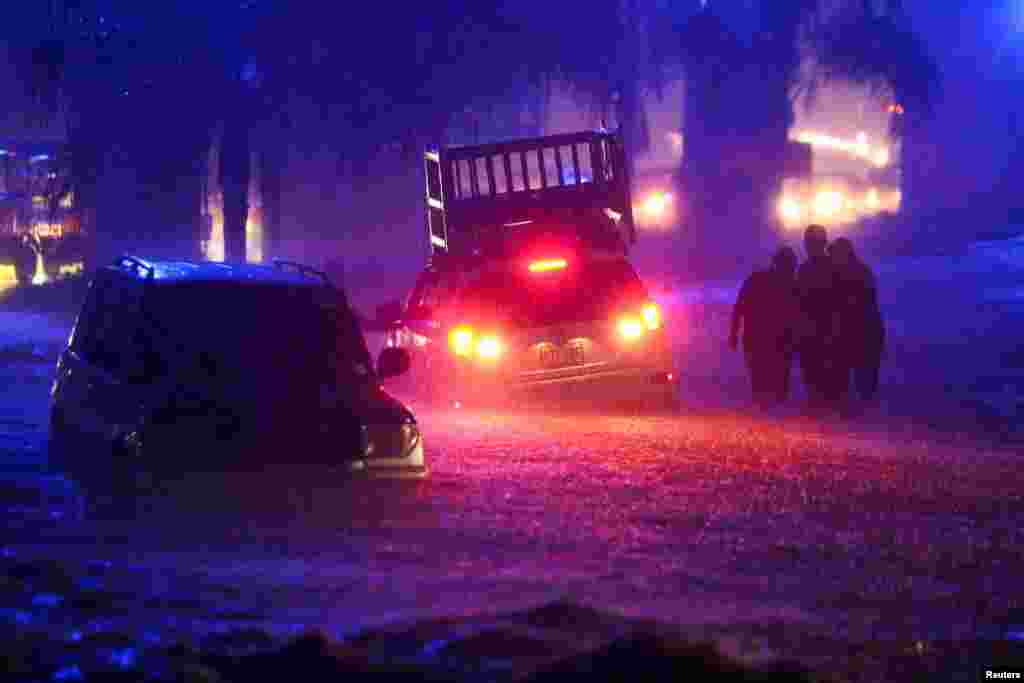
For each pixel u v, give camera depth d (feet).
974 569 97.09
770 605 83.46
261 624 69.41
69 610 70.08
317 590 78.64
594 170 221.87
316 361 112.98
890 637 76.59
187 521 99.04
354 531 98.73
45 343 289.53
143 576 79.36
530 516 108.17
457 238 210.38
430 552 92.63
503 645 63.21
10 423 163.22
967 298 412.36
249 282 116.98
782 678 56.34
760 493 124.26
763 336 205.67
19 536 90.48
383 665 59.36
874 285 204.23
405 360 118.62
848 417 194.18
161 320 112.57
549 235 209.15
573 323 182.19
